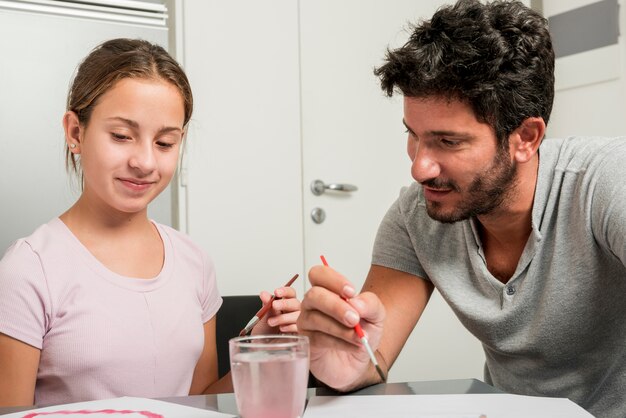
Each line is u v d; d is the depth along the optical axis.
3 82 1.69
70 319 1.02
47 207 1.75
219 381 1.13
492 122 0.92
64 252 1.05
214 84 2.17
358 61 2.47
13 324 0.97
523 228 1.06
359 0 2.46
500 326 1.09
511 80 0.91
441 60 0.88
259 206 2.23
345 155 2.45
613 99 2.31
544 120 0.99
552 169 1.05
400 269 1.19
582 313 1.03
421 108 0.90
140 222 1.14
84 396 1.01
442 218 0.98
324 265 0.80
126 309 1.06
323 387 0.84
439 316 2.56
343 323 0.73
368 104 2.49
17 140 1.71
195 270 1.22
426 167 0.93
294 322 0.95
